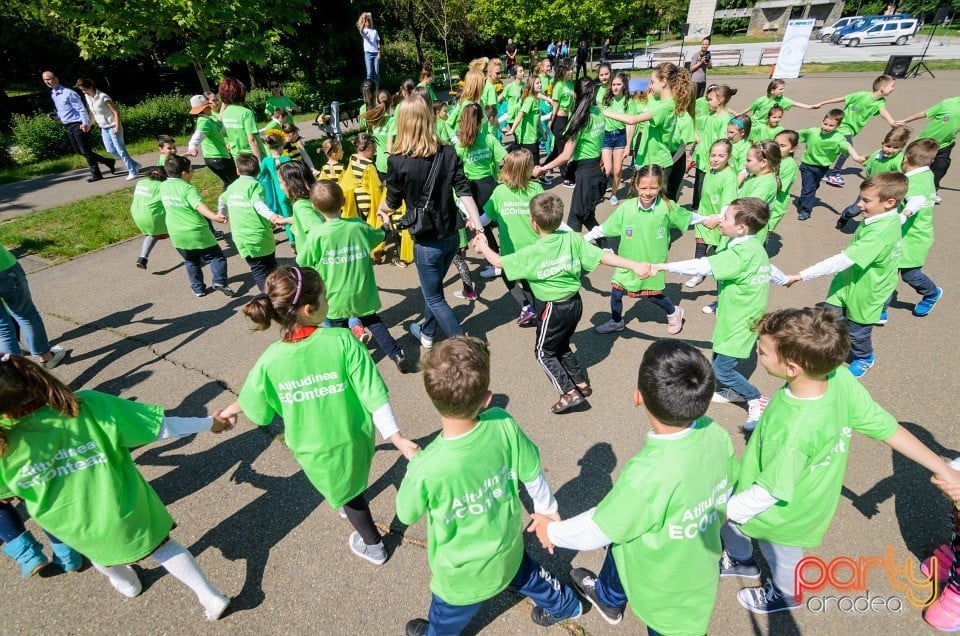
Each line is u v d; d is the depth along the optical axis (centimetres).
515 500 200
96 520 207
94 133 1314
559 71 832
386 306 562
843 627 240
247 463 354
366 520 268
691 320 504
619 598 227
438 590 203
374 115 615
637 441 355
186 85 2216
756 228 319
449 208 383
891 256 350
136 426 212
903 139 568
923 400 379
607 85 863
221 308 563
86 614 263
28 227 786
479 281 606
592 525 179
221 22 1035
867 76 2083
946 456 331
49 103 1841
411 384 430
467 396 171
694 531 179
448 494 180
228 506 322
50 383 188
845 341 182
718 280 329
